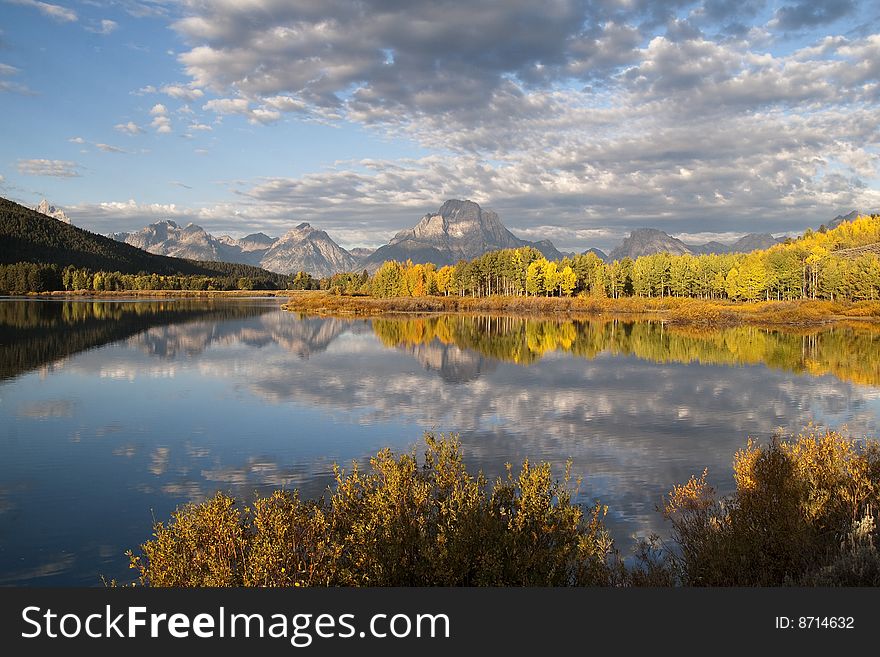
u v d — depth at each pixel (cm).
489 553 691
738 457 1226
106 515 1393
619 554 1070
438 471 875
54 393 2977
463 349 5022
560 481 1582
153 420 2391
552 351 4872
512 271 14388
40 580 1069
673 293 13975
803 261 12612
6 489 1570
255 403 2736
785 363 4138
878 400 2820
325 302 12862
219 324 7562
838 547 814
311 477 1669
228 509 779
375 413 2517
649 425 2294
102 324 7188
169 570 710
